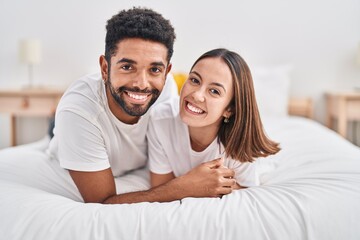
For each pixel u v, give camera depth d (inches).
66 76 109.0
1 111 96.8
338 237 30.7
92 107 39.3
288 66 99.8
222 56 40.0
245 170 43.4
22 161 47.4
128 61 34.9
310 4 102.7
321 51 104.6
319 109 107.2
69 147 38.4
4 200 35.2
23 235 30.8
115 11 104.7
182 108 40.6
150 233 30.4
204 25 104.7
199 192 38.2
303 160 51.0
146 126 44.3
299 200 33.8
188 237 30.1
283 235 30.4
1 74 110.0
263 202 33.8
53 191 43.4
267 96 92.8
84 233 30.5
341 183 37.9
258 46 105.0
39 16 106.9
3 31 108.0
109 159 44.4
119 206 34.2
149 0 104.0
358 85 105.3
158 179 45.2
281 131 71.7
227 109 41.6
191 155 44.4
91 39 106.9
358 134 107.7
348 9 102.3
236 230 30.5
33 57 99.9
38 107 95.9
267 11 103.7
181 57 106.0
